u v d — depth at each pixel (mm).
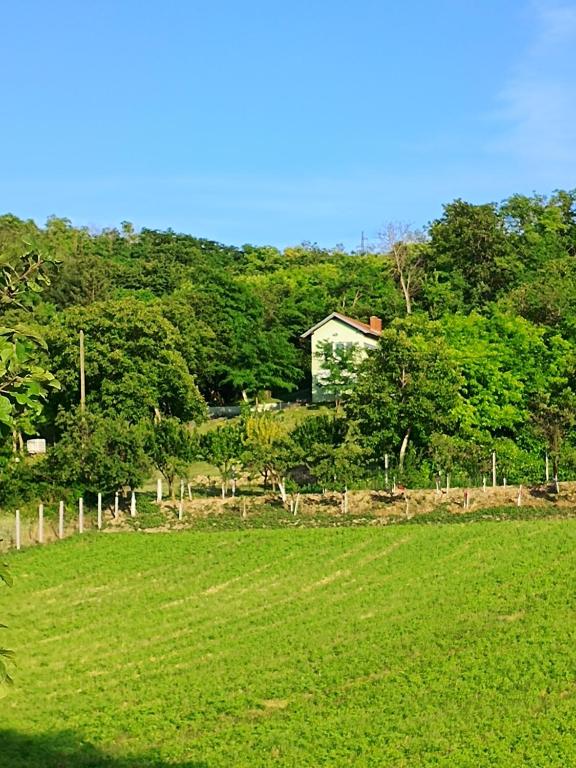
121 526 48000
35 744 22016
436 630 29516
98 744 22031
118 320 65188
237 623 31859
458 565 37531
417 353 54875
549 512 48031
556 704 22828
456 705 23062
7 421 10125
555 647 27016
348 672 26031
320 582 36625
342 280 101125
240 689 25344
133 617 33281
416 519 47656
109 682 26641
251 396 91375
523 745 20219
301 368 91688
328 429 55906
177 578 38125
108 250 130125
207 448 53688
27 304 11516
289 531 44938
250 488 57406
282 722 22672
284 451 51094
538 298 79500
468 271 99500
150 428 53469
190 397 66500
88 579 38469
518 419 58312
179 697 24984
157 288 106250
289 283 104875
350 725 22109
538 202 112250
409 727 21672
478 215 100000
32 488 49125
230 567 39312
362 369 56594
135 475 48906
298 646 28844
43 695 25859
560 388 58531
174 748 21422
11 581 10828
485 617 30703
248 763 20266
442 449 52469
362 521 47719
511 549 39375
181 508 49688
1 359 10523
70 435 50344
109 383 63812
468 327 61375
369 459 56031
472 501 50562
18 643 30859
